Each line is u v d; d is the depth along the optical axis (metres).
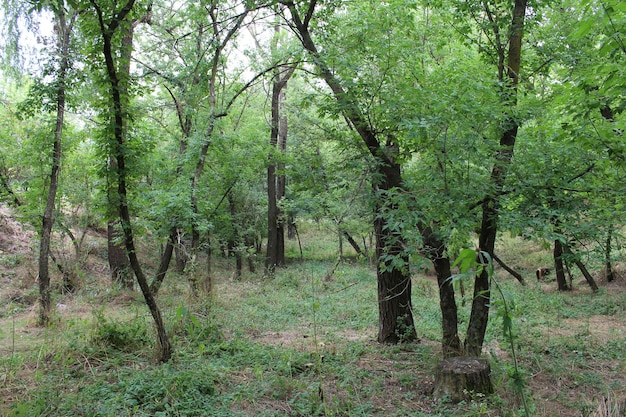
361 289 15.77
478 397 5.45
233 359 7.36
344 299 14.03
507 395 5.67
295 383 6.15
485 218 6.42
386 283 8.83
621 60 4.70
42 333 9.05
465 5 7.67
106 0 6.12
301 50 9.76
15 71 8.94
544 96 7.84
